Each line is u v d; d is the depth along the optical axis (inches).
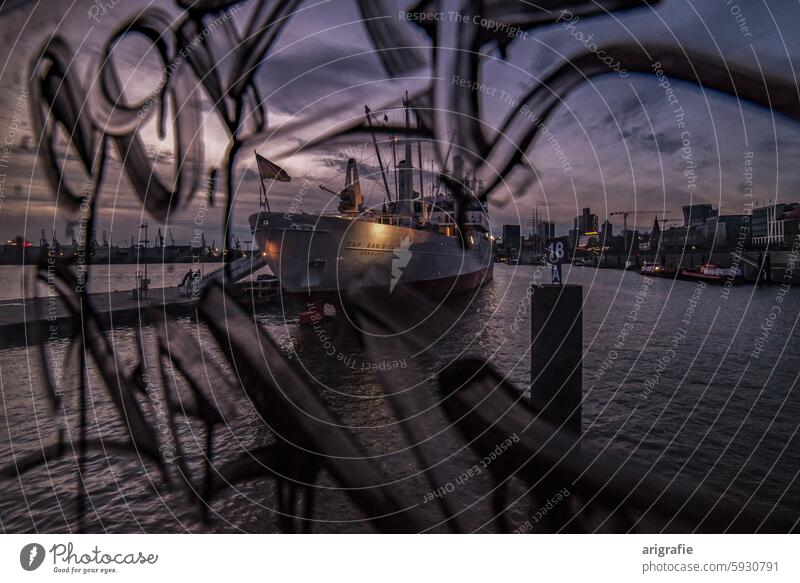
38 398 407.5
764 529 199.6
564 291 202.8
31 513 228.2
